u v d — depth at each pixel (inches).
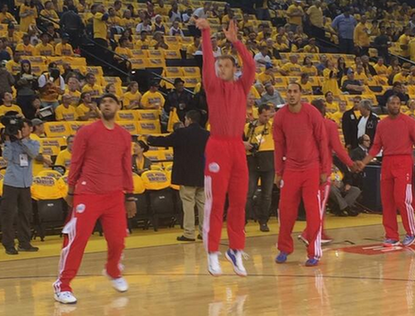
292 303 281.9
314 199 358.9
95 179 283.0
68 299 283.4
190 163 434.6
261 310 272.2
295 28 952.3
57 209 448.8
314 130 357.1
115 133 285.4
